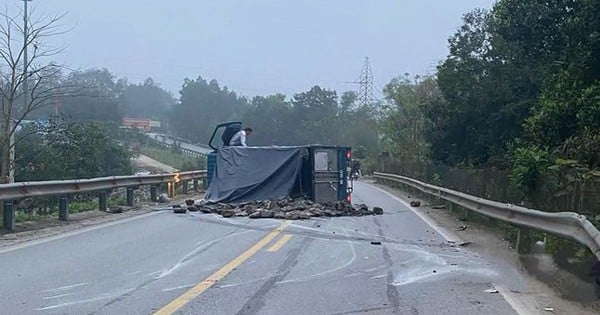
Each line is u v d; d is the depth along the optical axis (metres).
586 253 10.02
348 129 80.88
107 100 63.91
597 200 12.59
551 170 15.10
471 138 32.28
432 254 12.91
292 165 21.98
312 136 85.94
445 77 32.22
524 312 8.31
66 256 11.98
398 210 23.55
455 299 8.98
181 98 97.88
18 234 14.70
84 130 34.94
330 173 22.22
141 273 10.42
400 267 11.36
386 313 8.16
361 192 35.81
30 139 33.00
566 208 13.80
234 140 25.09
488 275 10.79
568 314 8.27
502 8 27.05
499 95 29.81
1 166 28.97
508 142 27.70
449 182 28.44
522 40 27.42
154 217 19.12
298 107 88.81
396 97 53.94
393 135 54.50
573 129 20.41
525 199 15.84
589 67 20.27
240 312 8.07
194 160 60.19
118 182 21.25
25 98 31.20
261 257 12.09
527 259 11.91
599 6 20.31
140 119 98.00
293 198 21.84
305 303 8.59
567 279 9.91
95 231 15.64
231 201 21.75
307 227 16.92
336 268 11.13
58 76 41.06
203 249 12.98
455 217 20.70
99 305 8.30
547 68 26.17
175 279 9.97
